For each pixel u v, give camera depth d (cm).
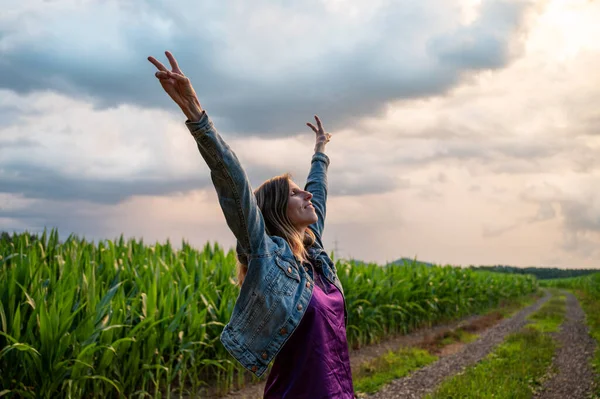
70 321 492
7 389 480
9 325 499
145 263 802
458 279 1727
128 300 635
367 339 1081
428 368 838
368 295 1090
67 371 500
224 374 677
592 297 2628
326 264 204
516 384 668
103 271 724
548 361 850
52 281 583
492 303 2164
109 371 549
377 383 727
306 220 197
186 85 161
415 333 1261
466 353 980
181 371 609
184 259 941
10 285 519
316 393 170
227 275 835
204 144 167
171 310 641
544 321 1523
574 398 640
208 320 714
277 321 176
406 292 1246
